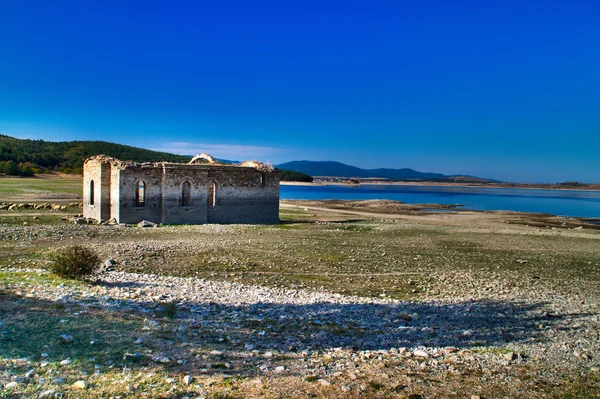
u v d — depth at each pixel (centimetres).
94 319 1425
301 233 4628
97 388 943
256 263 3055
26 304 1512
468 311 2017
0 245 3325
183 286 2298
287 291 2342
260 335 1516
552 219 8250
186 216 5141
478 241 4478
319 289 2445
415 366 1274
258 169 5653
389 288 2523
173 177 5038
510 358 1388
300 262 3147
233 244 3734
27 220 4753
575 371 1318
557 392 1155
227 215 5469
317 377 1130
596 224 7600
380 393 1060
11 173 14838
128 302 1762
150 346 1250
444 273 2969
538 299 2308
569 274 3091
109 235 3966
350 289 2472
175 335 1387
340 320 1792
